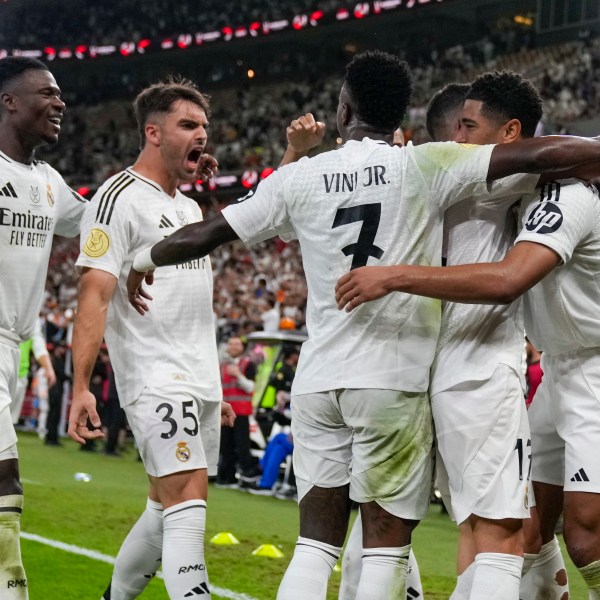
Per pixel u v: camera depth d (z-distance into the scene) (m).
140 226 4.37
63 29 44.69
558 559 4.24
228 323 15.77
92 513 8.80
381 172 3.35
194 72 42.69
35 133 4.30
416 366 3.38
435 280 3.14
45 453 13.94
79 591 5.81
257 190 3.54
